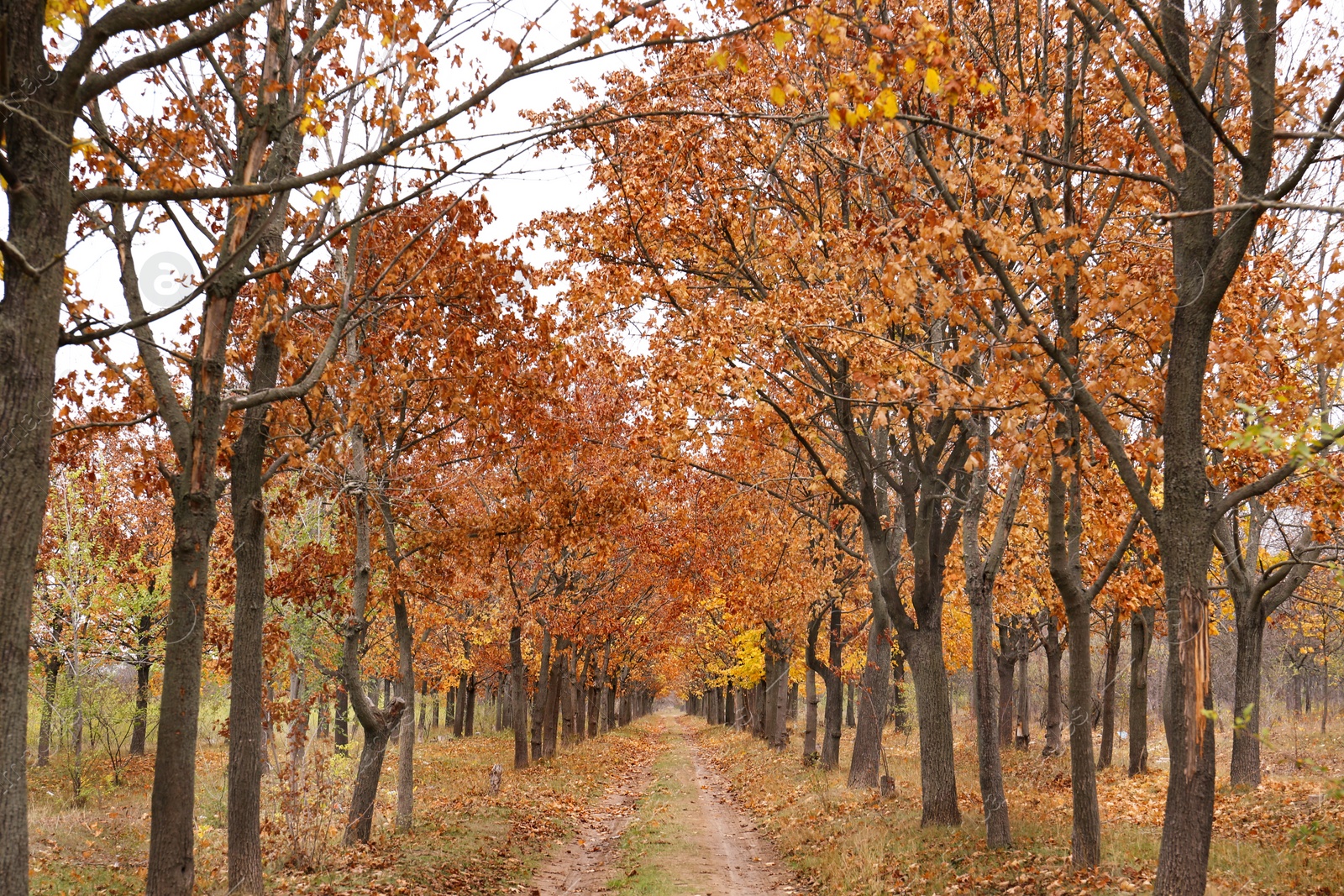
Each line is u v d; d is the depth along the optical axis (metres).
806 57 9.02
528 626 23.30
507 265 11.55
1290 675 29.33
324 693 18.05
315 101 6.61
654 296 11.02
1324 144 5.27
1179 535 5.91
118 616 20.48
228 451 9.19
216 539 16.06
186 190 4.93
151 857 6.29
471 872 11.26
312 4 8.91
